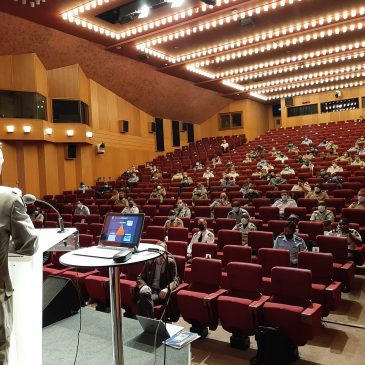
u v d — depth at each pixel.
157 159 20.95
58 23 12.91
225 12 12.63
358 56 18.12
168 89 20.25
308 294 4.42
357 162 14.10
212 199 11.56
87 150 16.42
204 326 4.85
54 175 15.28
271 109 29.03
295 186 10.95
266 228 7.98
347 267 5.60
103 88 17.48
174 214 9.44
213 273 5.11
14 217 2.06
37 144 14.73
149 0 11.17
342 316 5.20
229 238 7.02
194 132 25.39
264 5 12.23
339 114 25.59
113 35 14.23
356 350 4.30
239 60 18.08
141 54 16.30
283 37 14.99
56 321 4.23
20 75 13.52
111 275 2.07
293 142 20.69
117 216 2.36
